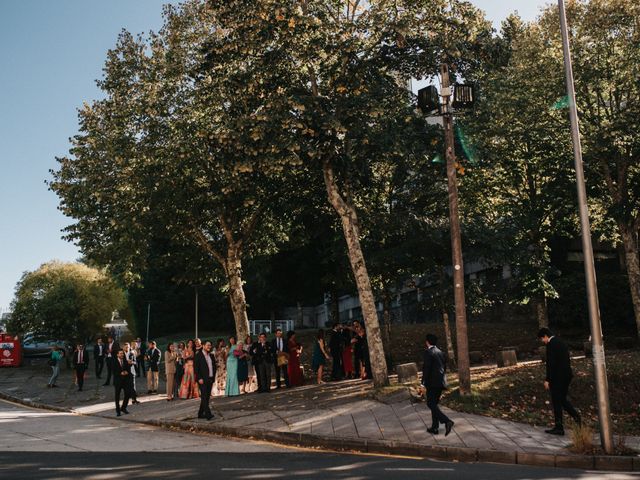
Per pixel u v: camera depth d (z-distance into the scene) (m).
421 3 16.48
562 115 21.61
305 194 21.91
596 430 11.69
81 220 22.14
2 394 23.14
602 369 9.58
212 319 55.22
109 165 21.36
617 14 20.70
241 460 9.20
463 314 13.67
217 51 17.19
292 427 11.83
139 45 21.77
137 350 29.20
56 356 25.45
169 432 12.79
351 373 19.97
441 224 19.73
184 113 20.48
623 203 21.69
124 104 21.20
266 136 15.73
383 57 16.64
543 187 23.25
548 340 11.22
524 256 21.12
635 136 19.89
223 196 21.27
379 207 21.89
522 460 9.19
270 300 46.38
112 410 17.48
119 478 7.62
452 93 15.04
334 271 26.58
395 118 16.48
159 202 20.23
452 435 10.56
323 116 15.52
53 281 35.94
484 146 19.34
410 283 22.17
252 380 20.91
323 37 16.03
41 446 10.59
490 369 18.42
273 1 15.63
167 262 25.19
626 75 20.86
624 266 31.14
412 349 26.41
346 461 9.16
